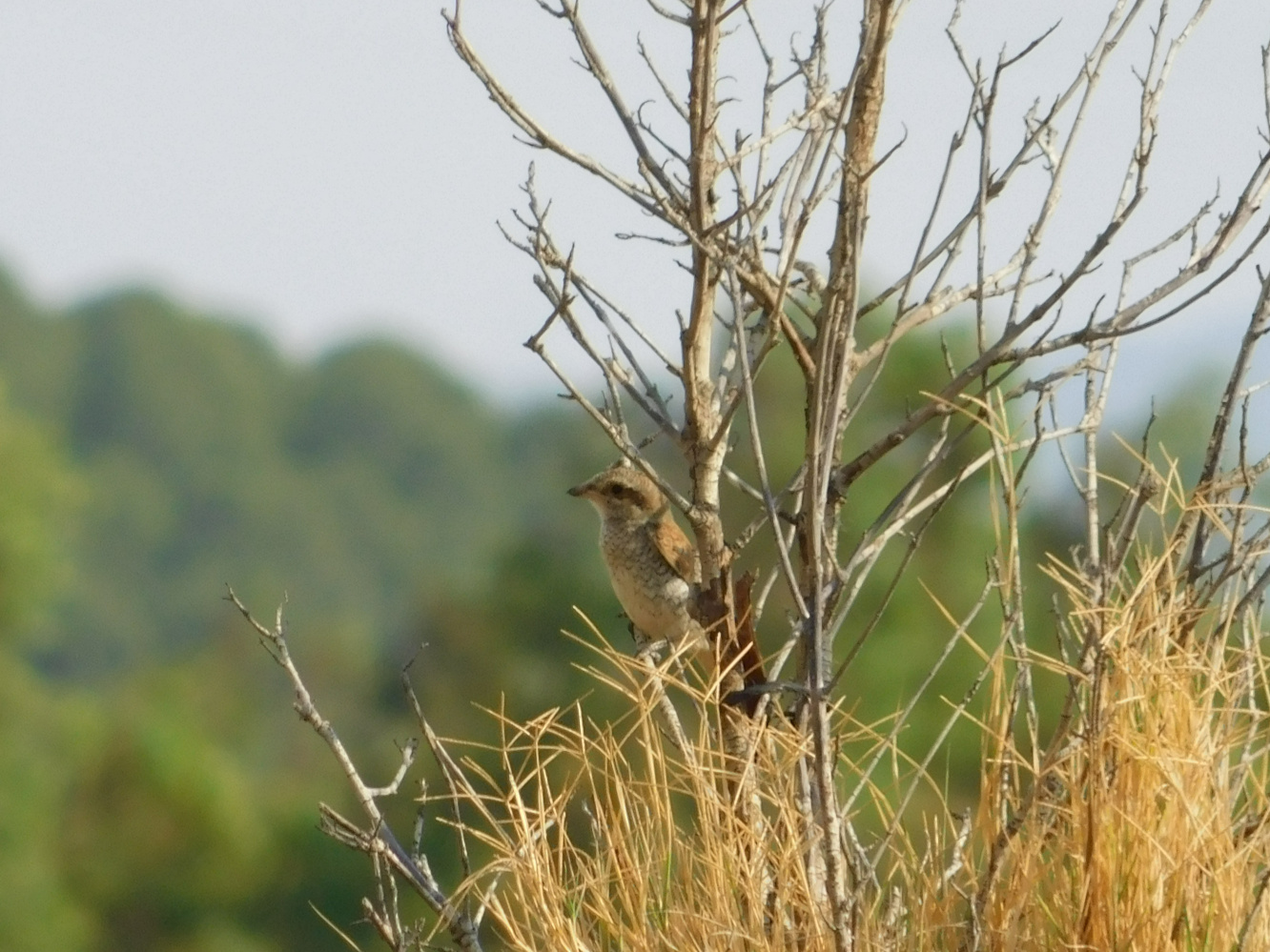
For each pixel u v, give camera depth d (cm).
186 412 16862
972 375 916
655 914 896
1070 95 955
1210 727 873
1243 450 927
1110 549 920
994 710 884
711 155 945
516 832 935
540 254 959
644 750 966
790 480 993
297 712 931
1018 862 855
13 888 6488
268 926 7300
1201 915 827
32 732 7244
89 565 15150
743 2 908
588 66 934
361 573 16512
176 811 7312
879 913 913
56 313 17625
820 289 995
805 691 860
